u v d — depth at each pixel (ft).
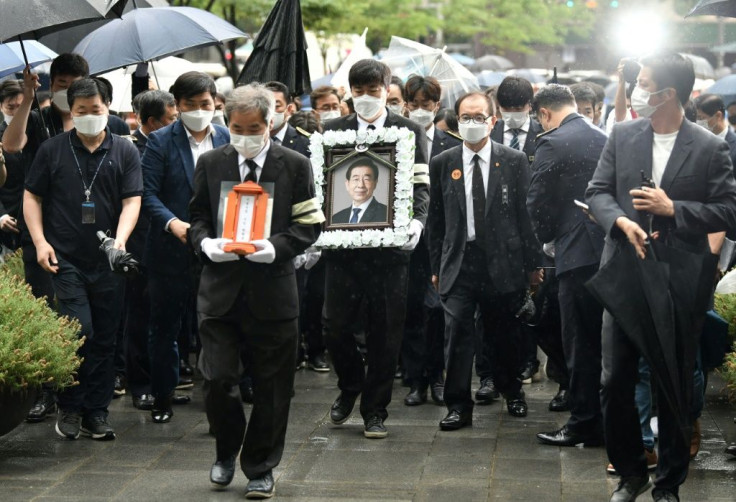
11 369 21.29
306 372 31.83
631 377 18.04
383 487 20.12
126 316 26.99
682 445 17.74
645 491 19.16
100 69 30.83
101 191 23.79
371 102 23.32
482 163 24.91
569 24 101.91
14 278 23.66
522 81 30.01
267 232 18.90
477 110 24.34
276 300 19.21
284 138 29.45
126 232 23.43
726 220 17.62
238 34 32.40
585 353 22.54
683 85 17.90
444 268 24.98
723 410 26.20
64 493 19.81
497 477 20.71
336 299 23.68
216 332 19.39
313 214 19.21
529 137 30.66
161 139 25.12
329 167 23.56
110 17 27.99
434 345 27.53
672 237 18.19
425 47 40.63
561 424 25.03
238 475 20.92
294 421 25.36
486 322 25.50
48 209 23.77
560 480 20.47
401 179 23.17
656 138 18.31
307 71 32.89
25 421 25.11
